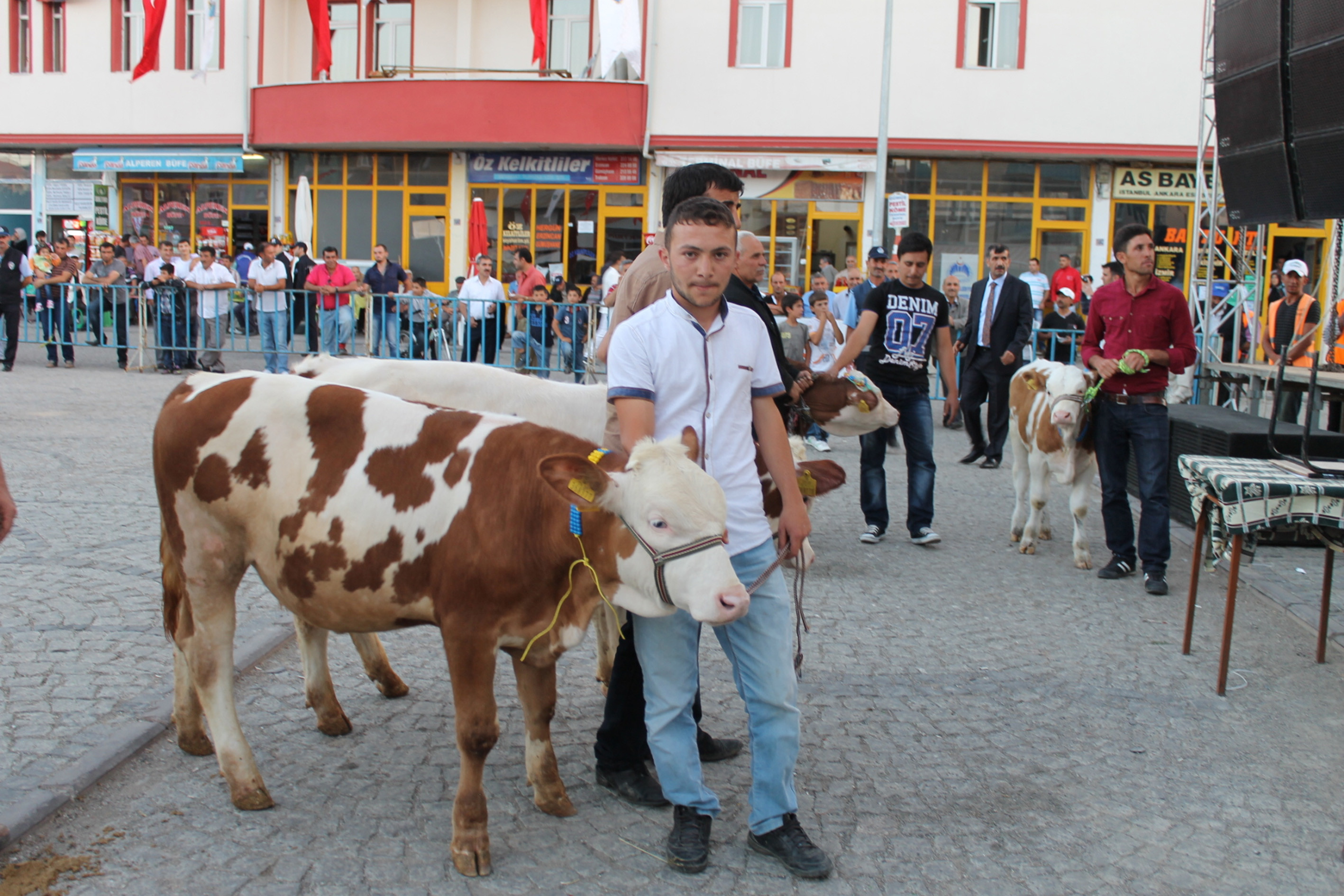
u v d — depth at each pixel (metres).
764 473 4.10
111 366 16.36
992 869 3.47
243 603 5.76
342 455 3.49
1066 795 3.99
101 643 5.00
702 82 21.27
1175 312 6.64
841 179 21.45
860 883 3.37
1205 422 8.36
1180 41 20.03
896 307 7.57
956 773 4.15
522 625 3.32
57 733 4.04
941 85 20.66
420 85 21.59
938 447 12.49
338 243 23.53
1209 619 6.18
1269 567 7.19
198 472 3.59
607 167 22.11
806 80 21.02
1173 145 20.25
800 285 21.78
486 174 22.62
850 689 4.97
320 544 3.46
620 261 16.44
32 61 24.48
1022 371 7.86
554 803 3.72
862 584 6.76
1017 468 8.00
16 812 3.44
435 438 3.46
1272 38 7.03
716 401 3.35
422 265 23.19
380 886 3.24
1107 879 3.44
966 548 7.81
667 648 3.34
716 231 3.21
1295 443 7.75
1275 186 7.12
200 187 24.16
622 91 21.25
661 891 3.28
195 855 3.36
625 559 3.05
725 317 3.38
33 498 7.79
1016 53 20.48
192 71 23.47
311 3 22.48
